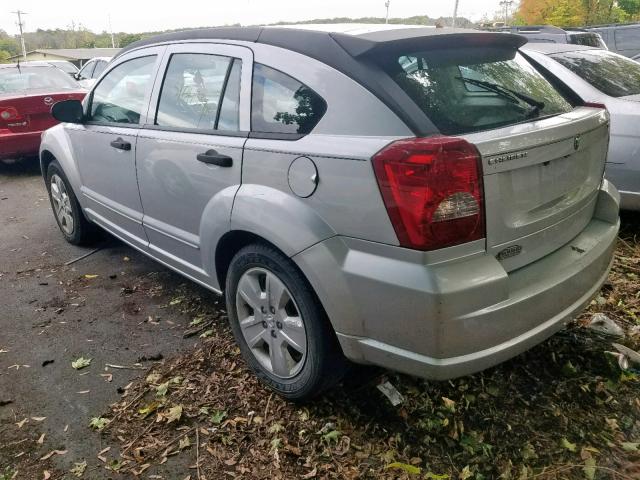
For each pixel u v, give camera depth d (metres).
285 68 2.53
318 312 2.40
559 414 2.54
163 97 3.32
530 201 2.24
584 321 3.20
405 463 2.31
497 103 2.37
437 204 1.95
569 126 2.38
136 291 4.00
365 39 2.31
